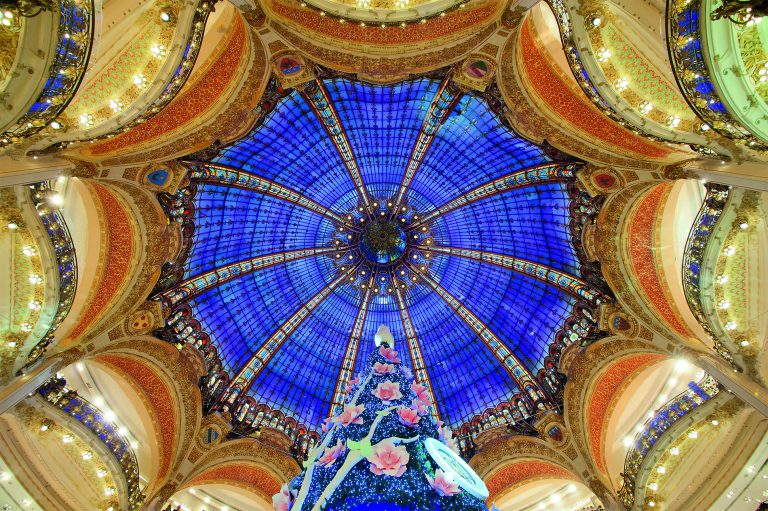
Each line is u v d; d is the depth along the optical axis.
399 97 16.39
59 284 10.79
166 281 15.51
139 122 10.75
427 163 19.70
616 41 9.86
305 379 20.11
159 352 15.32
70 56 7.58
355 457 4.66
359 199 20.80
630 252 14.26
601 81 10.02
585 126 12.97
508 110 14.52
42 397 11.58
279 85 14.51
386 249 21.41
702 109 8.15
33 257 10.45
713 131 8.79
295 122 16.73
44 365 10.99
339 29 13.02
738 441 12.58
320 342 20.98
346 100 16.64
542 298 18.83
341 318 21.53
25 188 9.86
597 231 15.09
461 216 20.52
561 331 17.66
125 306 13.80
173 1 10.07
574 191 15.51
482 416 18.86
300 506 4.60
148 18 10.22
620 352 15.19
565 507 16.28
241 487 16.42
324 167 19.36
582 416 16.05
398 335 21.69
